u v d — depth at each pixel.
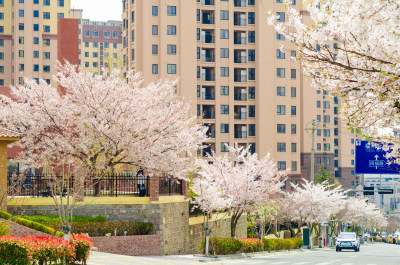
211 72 97.94
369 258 38.75
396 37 10.97
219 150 96.56
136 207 33.59
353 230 110.81
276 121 99.44
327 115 147.75
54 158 33.12
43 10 139.12
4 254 16.78
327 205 61.66
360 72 11.99
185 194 38.91
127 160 33.50
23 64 137.38
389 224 142.12
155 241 33.19
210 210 37.25
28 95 32.44
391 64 11.50
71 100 32.56
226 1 98.31
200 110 96.25
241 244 39.47
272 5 100.19
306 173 111.81
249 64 99.62
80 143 32.09
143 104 32.47
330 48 12.44
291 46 100.62
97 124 31.45
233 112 97.69
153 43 92.50
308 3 11.99
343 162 156.62
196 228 40.94
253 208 45.06
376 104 13.00
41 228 25.69
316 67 12.52
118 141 31.95
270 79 99.12
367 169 35.22
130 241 32.12
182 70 92.50
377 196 156.25
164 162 33.28
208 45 97.38
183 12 93.06
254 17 100.06
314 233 81.81
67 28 49.56
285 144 99.56
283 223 69.56
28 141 32.69
